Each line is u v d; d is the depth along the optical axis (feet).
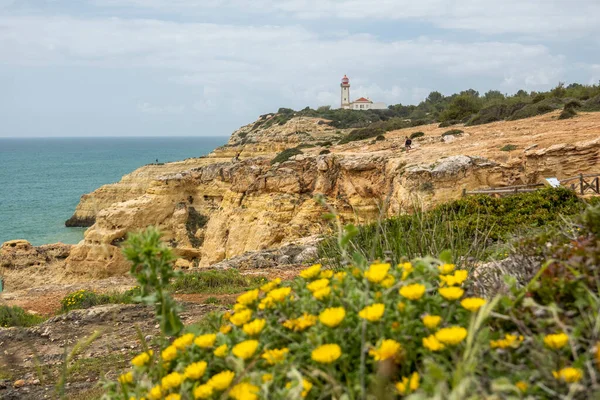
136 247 8.34
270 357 7.38
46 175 496.23
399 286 8.26
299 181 115.24
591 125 105.81
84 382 23.09
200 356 8.24
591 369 5.87
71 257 144.05
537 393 6.21
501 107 174.29
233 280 46.88
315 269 9.45
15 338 32.04
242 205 125.29
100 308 37.73
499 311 8.38
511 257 12.95
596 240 9.69
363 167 100.17
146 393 7.97
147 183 241.76
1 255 150.30
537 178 82.07
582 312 7.48
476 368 6.72
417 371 7.22
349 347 7.43
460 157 84.84
